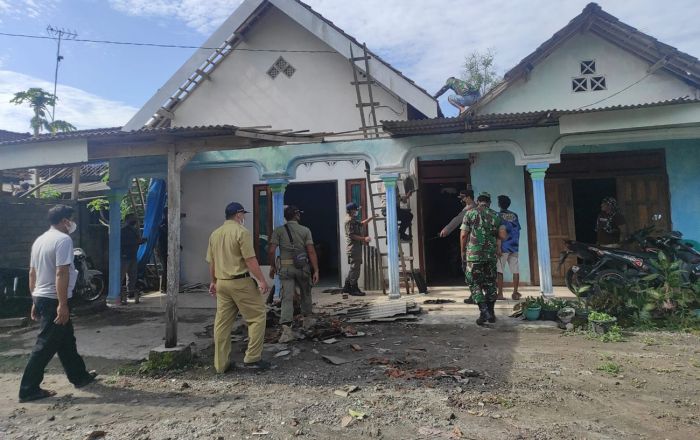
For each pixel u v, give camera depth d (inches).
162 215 466.3
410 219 396.2
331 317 288.0
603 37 383.2
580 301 276.2
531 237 390.6
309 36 443.5
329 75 438.6
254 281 200.5
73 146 248.8
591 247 297.7
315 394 168.6
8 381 199.5
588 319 246.2
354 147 351.3
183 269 475.2
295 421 145.2
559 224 389.1
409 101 388.2
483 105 395.5
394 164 343.3
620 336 232.2
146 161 381.7
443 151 337.7
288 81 446.6
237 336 258.5
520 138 327.3
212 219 470.6
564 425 136.9
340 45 401.4
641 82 379.9
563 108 388.2
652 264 271.0
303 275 267.3
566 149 387.5
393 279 345.7
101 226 473.4
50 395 176.9
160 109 452.4
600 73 386.0
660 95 376.5
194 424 145.8
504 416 144.3
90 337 270.8
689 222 365.4
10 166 260.5
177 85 430.0
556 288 374.6
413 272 382.3
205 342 252.2
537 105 391.5
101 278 378.0
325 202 625.9
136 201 545.6
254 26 451.5
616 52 384.8
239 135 227.8
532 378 178.1
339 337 249.9
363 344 235.9
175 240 219.8
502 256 333.4
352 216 380.8
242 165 371.6
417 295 369.1
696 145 366.3
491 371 187.9
